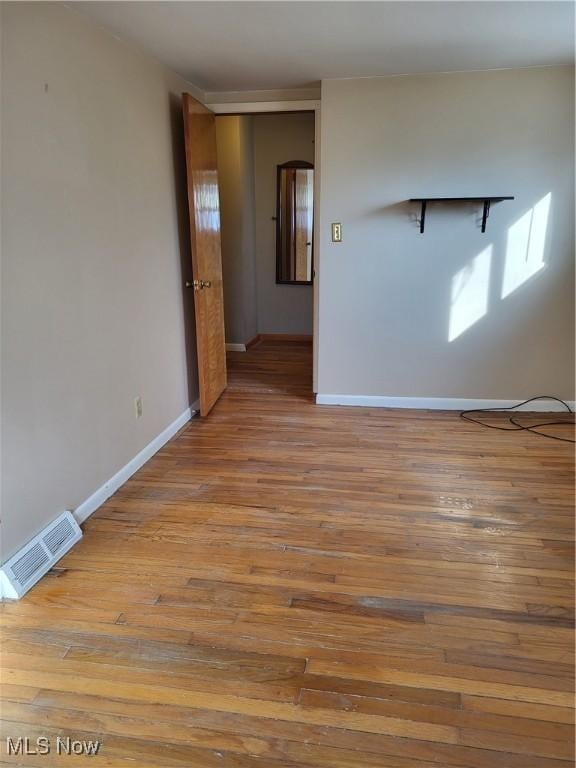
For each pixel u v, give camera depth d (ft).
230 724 4.68
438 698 4.93
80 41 7.47
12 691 5.01
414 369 12.80
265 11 7.52
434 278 12.17
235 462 10.03
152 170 10.01
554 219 11.50
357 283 12.45
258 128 19.57
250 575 6.69
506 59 10.13
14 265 6.25
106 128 8.25
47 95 6.74
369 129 11.50
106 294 8.43
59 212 7.09
